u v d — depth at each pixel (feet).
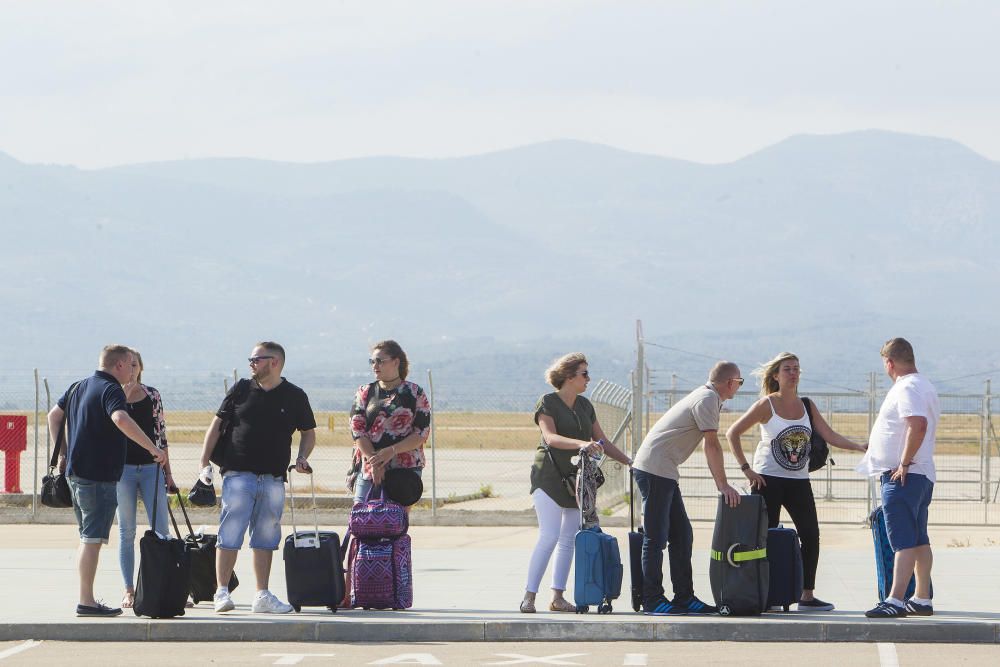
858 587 150.30
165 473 132.67
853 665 105.09
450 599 139.44
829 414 285.23
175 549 122.93
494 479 376.07
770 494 129.08
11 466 293.43
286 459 128.67
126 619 122.11
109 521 126.00
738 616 123.54
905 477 122.01
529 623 118.52
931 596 124.16
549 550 127.13
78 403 125.90
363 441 129.08
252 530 128.16
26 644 117.29
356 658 109.50
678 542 126.31
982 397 255.91
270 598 127.03
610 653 111.65
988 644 115.14
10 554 191.72
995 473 377.50
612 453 129.08
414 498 129.29
